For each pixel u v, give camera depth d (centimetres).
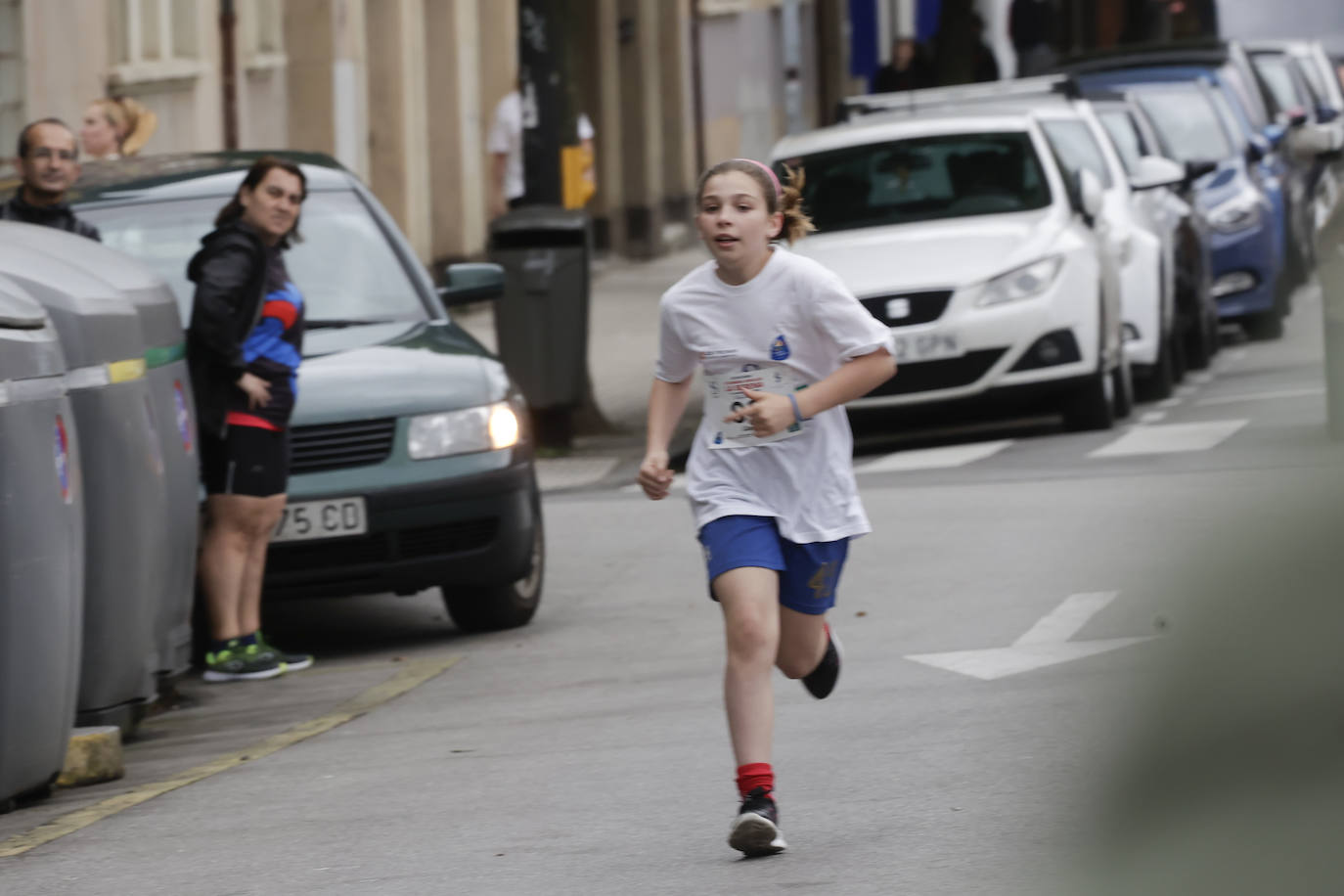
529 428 2911
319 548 2717
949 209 4694
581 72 10562
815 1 14550
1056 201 4634
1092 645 2322
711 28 12562
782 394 1570
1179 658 499
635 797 1750
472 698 2389
